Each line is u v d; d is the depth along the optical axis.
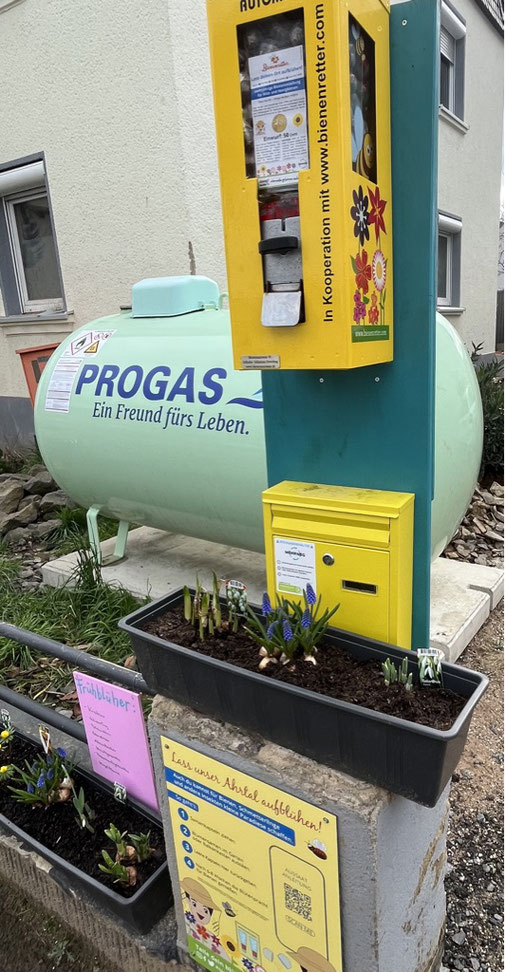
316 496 1.24
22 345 6.16
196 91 4.34
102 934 1.62
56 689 2.66
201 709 1.25
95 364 3.12
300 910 1.18
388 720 0.97
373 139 1.03
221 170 1.05
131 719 1.55
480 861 1.79
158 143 4.43
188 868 1.37
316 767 1.10
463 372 2.49
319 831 1.09
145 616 1.38
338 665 1.18
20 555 4.11
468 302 7.51
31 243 6.10
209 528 2.91
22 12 4.89
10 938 1.78
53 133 5.07
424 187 1.08
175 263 4.63
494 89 7.48
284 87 0.95
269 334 1.07
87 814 1.75
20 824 1.76
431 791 0.98
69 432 3.17
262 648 1.21
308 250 0.99
